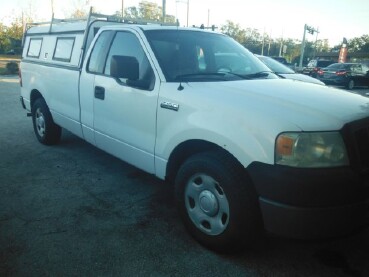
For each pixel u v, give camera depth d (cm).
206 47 394
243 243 279
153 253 296
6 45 4897
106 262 282
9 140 625
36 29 640
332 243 317
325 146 239
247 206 264
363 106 283
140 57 366
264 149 247
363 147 254
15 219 346
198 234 304
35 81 589
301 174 235
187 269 277
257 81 343
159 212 369
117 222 345
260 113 258
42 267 274
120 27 407
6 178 449
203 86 314
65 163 510
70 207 375
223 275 271
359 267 285
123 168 495
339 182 236
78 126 474
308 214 238
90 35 464
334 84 2184
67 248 299
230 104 275
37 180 445
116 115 388
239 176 266
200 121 287
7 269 271
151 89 339
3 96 1153
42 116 585
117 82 382
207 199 290
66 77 486
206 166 282
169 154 323
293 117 250
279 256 296
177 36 387
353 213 243
